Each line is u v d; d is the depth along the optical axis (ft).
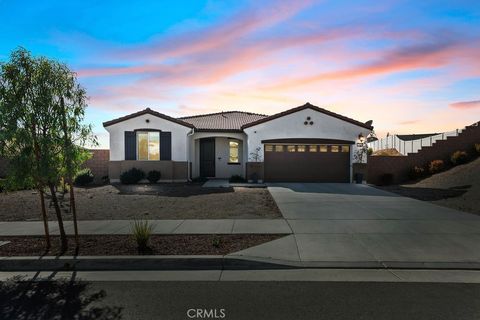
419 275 20.16
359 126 71.15
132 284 18.97
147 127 70.74
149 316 15.12
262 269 21.50
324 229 29.89
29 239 27.61
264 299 16.75
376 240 26.53
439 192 52.42
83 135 24.29
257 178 69.97
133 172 67.77
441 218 34.17
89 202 45.24
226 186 62.54
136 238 24.40
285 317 14.88
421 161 72.18
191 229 29.99
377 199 46.62
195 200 46.37
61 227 24.38
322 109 70.69
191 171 76.07
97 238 27.50
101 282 19.34
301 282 19.04
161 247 24.75
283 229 29.86
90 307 16.07
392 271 20.89
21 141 21.90
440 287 18.22
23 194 53.47
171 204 43.29
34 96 22.80
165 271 21.29
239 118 89.15
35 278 20.11
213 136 76.18
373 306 15.90
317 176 71.15
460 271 20.90
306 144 71.05
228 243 25.79
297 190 56.44
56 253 23.59
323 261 22.03
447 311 15.37
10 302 16.75
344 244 25.53
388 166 71.92
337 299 16.70
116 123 70.49
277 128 70.74
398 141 117.50
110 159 70.79
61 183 24.80
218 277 20.04
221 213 37.27
